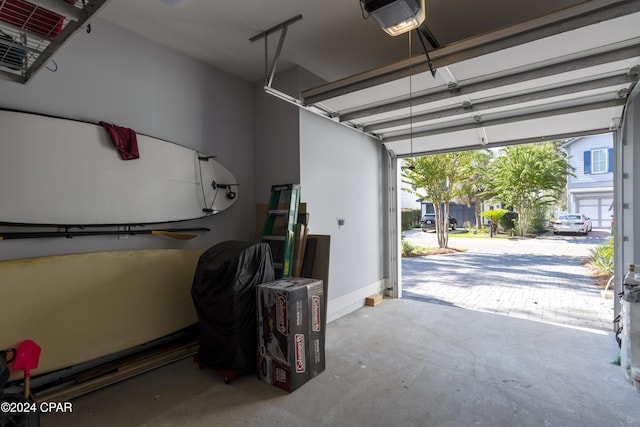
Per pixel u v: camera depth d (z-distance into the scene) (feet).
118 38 8.89
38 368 6.85
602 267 20.27
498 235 41.63
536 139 12.99
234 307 7.77
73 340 7.41
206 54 10.61
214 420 6.53
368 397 7.28
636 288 7.73
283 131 11.81
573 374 8.11
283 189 11.12
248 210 12.44
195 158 10.34
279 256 10.92
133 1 7.91
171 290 9.32
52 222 7.38
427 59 8.02
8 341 6.58
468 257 27.58
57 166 7.49
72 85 7.98
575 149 42.73
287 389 7.54
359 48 10.44
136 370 8.26
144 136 9.11
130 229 8.96
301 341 7.78
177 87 10.25
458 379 7.98
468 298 15.62
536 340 10.29
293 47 10.29
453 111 11.12
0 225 6.80
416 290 17.38
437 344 10.12
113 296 8.18
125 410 6.86
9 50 5.64
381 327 11.70
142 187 8.95
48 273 7.26
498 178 37.22
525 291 16.62
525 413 6.60
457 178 30.68
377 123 13.28
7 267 6.75
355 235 14.24
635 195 9.96
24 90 7.25
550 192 40.96
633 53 7.12
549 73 8.07
